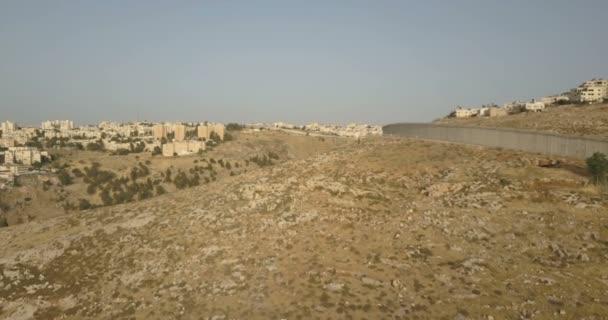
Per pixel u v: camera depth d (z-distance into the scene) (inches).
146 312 1226.0
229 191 2143.2
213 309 1165.7
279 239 1528.1
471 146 2283.5
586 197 1469.0
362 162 2214.6
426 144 2461.9
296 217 1681.8
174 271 1439.5
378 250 1368.1
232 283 1288.1
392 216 1599.4
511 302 1022.4
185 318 1151.0
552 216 1393.9
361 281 1187.9
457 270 1189.1
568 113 3083.2
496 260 1223.5
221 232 1669.5
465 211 1520.7
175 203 2188.7
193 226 1781.5
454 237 1385.3
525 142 2064.5
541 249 1256.2
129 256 1627.7
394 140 2741.1
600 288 1039.0
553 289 1053.8
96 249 1747.0
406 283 1155.9
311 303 1111.6
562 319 943.7
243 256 1449.3
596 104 3567.9
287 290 1198.9
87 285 1465.3
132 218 2060.8
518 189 1599.4
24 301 1427.2
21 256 1792.6
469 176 1806.1
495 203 1526.8
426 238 1403.8
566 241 1267.2
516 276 1132.5
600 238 1256.2
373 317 1027.9
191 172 6786.4
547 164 1833.2
